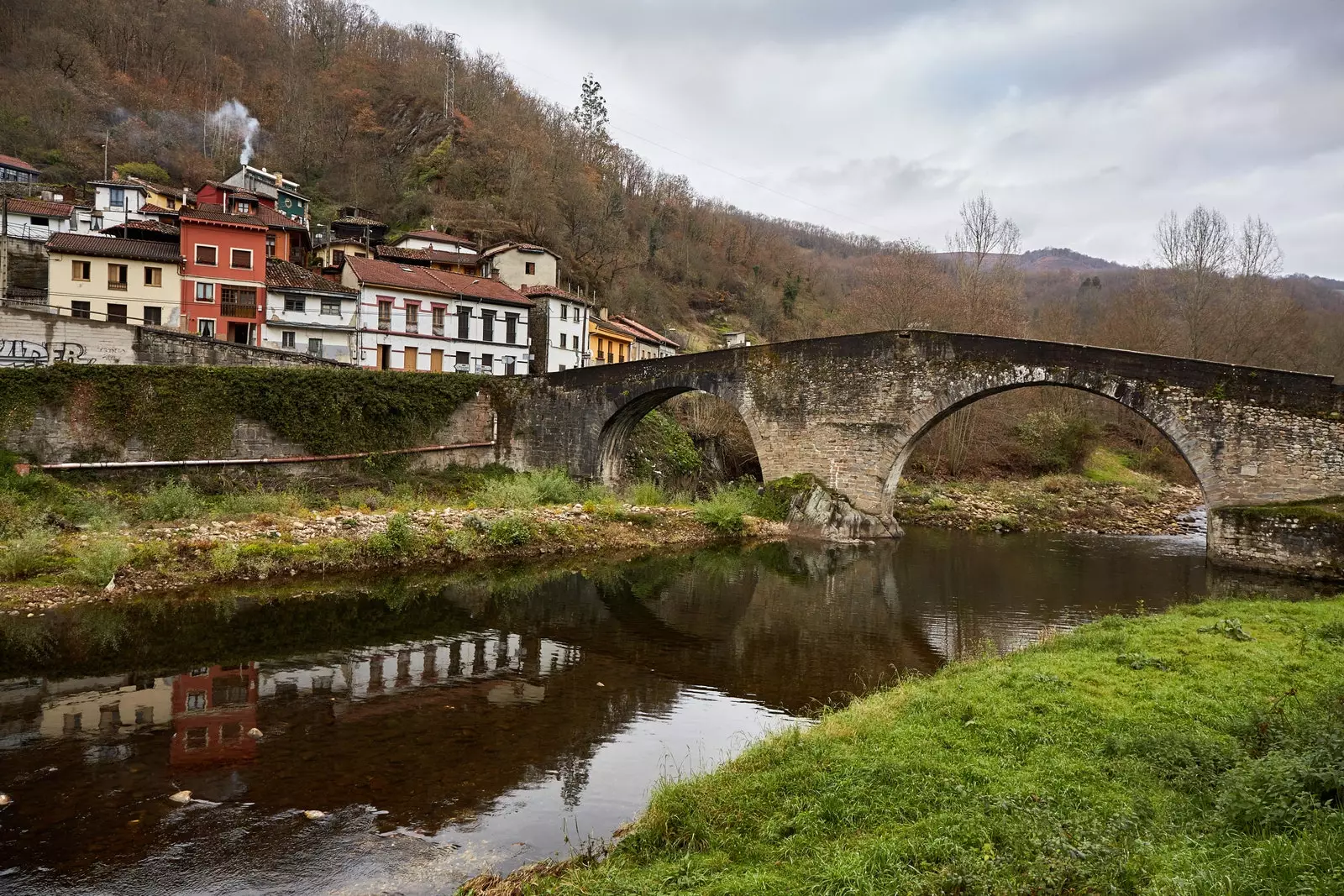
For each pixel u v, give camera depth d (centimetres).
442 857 711
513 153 7044
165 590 1755
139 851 710
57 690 1170
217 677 1245
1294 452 2183
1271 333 4856
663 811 701
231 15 8719
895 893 520
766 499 3127
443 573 2120
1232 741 776
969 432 4419
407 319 4262
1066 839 567
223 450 2834
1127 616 1692
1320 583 2073
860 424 2938
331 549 2064
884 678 1294
